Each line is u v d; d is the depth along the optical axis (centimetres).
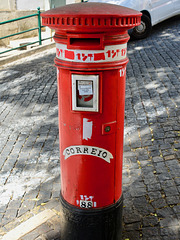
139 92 573
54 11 201
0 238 287
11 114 561
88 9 192
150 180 352
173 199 317
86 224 243
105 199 240
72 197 243
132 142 433
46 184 369
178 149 402
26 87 676
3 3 1107
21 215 321
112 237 254
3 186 372
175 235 274
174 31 950
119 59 208
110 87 210
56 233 288
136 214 303
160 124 465
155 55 757
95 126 218
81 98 212
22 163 417
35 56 927
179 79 603
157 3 906
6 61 882
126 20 194
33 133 493
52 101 598
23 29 1173
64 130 229
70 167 236
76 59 202
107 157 229
